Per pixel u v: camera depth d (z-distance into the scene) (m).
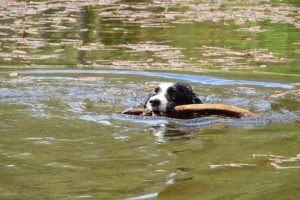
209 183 12.16
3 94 21.44
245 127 17.52
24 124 17.50
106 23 41.16
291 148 14.98
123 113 19.11
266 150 14.81
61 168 13.29
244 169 13.13
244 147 15.16
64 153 14.55
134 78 24.89
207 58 29.41
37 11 46.81
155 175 12.76
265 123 17.97
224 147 15.18
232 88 23.47
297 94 22.31
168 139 16.09
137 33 37.19
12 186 12.07
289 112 19.48
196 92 22.73
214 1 54.53
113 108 19.95
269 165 13.41
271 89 23.28
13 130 16.78
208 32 37.50
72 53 30.48
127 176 12.70
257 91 22.89
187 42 34.03
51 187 11.98
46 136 16.19
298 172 12.84
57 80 24.16
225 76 25.48
